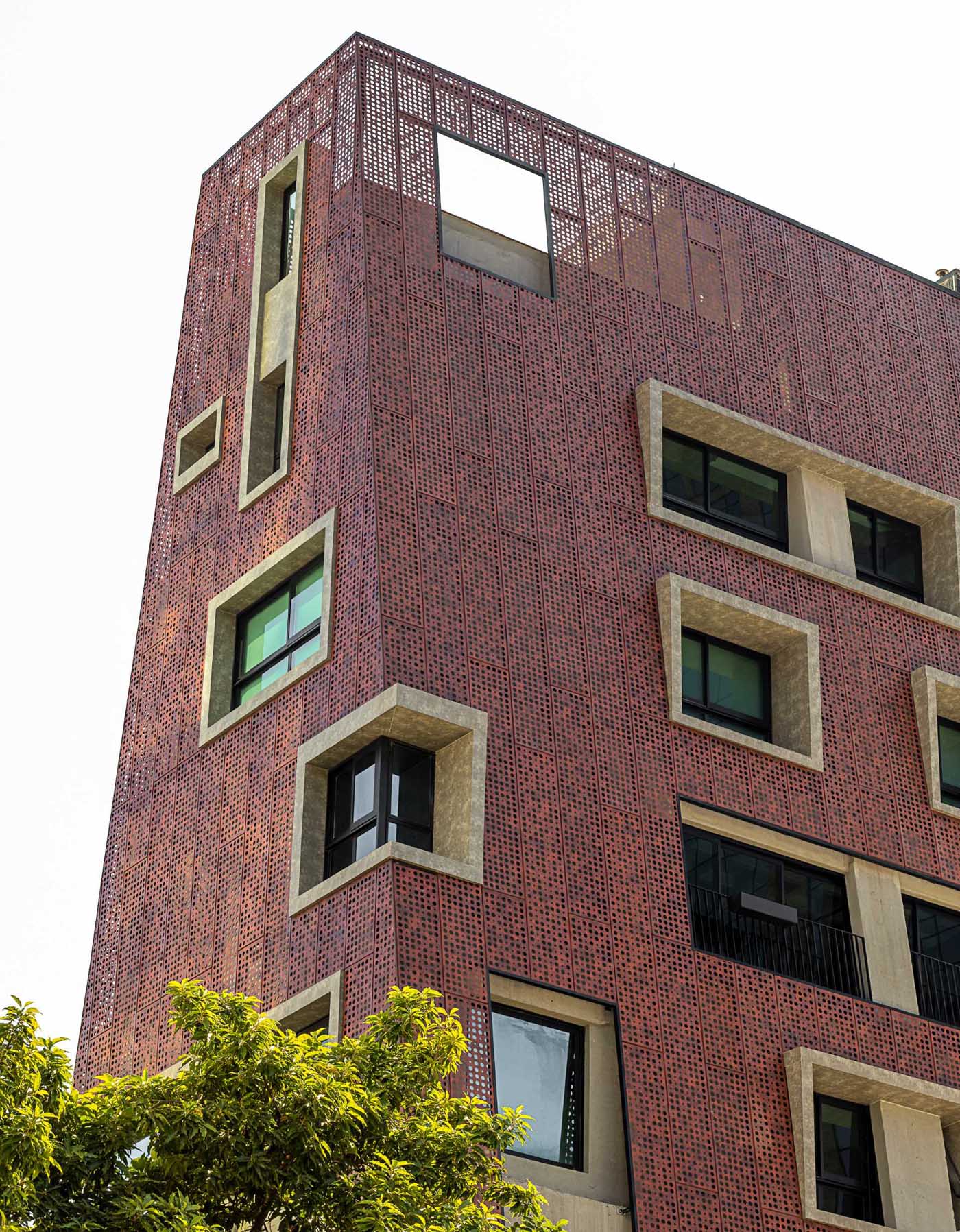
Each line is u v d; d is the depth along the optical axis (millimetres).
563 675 35594
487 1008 31641
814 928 37000
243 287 42125
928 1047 36625
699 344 41375
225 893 35375
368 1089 25281
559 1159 32062
